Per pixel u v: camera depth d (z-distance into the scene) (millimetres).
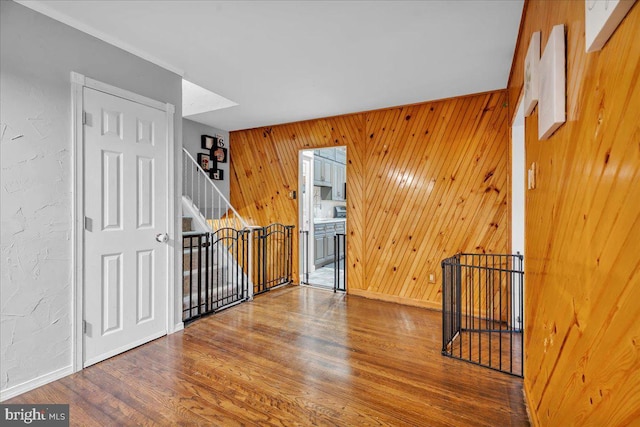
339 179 7289
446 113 3654
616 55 730
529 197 1896
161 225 2811
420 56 2658
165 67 2830
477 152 3498
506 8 2021
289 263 4848
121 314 2504
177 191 2971
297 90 3396
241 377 2191
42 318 2053
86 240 2273
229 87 3314
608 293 782
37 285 2029
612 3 677
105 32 2316
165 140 2838
